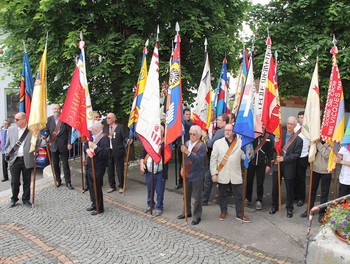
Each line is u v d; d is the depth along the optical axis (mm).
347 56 9031
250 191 7641
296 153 6785
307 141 7484
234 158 6500
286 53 10102
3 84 17719
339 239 4473
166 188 8984
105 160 7047
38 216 6891
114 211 7219
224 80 9414
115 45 9852
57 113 8883
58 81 10672
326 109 6309
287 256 5234
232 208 7445
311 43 9625
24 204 7562
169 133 6629
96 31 9984
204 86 8625
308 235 4582
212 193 8609
